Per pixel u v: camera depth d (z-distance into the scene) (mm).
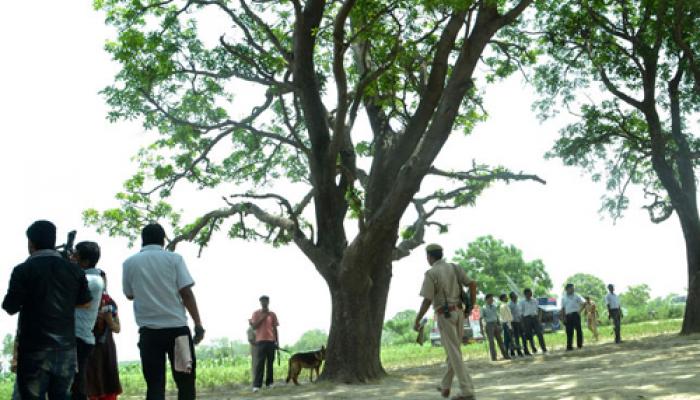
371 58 19062
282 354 53938
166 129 21094
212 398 15867
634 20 24562
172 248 21047
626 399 8570
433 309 9406
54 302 6016
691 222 24547
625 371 12922
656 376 10938
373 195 18422
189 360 6484
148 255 6633
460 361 9188
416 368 22297
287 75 18797
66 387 6031
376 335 17734
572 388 10570
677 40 22422
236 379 23047
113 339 8312
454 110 16266
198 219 21156
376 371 17469
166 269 6598
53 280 6062
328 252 18328
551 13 24250
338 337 17391
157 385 6461
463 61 16281
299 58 17969
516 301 23250
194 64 18391
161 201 21703
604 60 24375
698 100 24422
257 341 17641
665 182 24766
